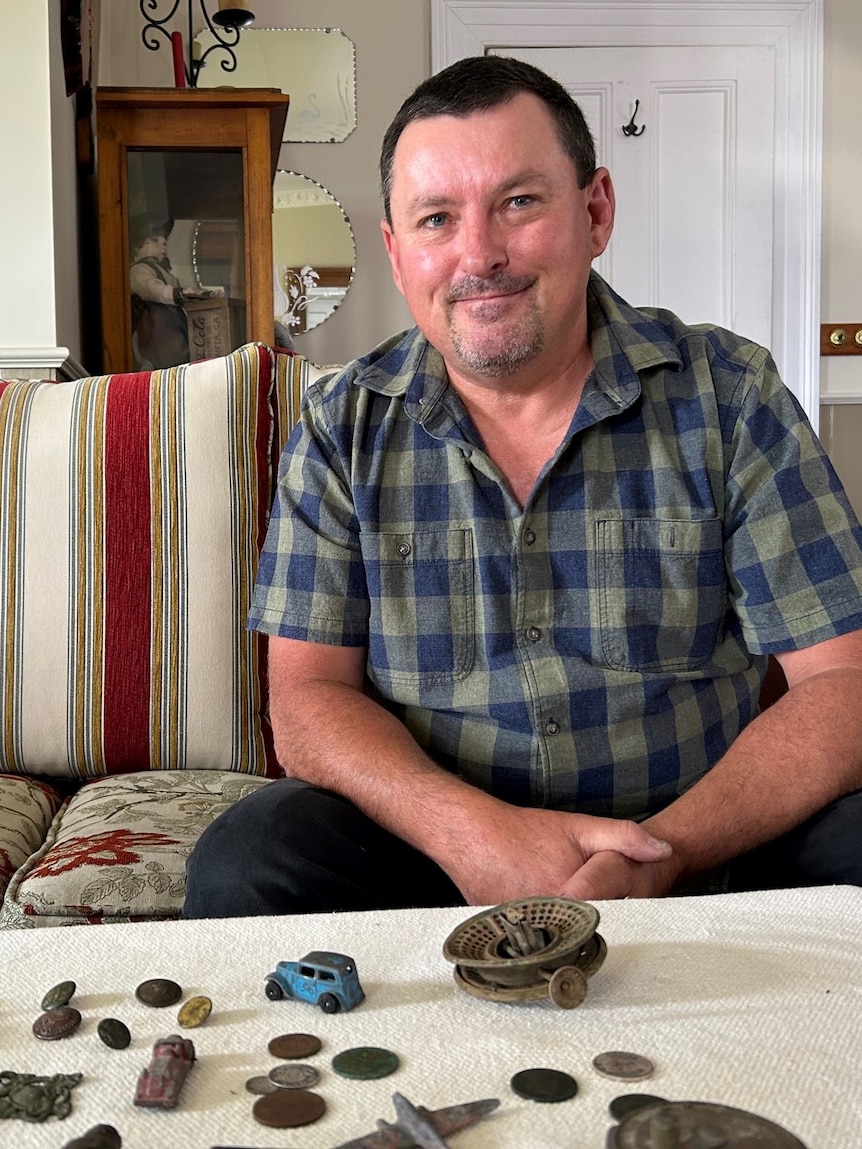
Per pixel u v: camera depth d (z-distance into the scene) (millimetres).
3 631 1550
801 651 1229
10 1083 584
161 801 1396
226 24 3088
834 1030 632
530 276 1171
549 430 1256
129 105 2664
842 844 1035
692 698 1237
